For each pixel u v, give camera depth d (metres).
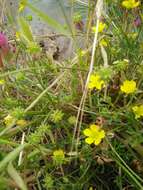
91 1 0.31
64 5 0.39
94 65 0.26
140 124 0.22
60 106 0.24
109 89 0.24
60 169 0.23
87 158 0.22
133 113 0.22
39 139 0.22
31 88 0.26
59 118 0.23
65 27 0.27
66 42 0.33
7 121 0.24
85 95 0.23
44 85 0.26
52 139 0.23
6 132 0.22
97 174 0.24
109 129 0.23
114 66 0.23
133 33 0.26
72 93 0.24
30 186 0.22
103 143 0.22
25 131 0.25
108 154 0.22
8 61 0.27
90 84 0.22
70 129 0.24
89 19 0.28
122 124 0.22
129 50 0.25
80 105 0.23
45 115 0.24
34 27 0.39
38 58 0.27
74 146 0.23
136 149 0.22
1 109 0.26
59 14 0.39
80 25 0.29
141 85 0.24
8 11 0.31
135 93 0.23
